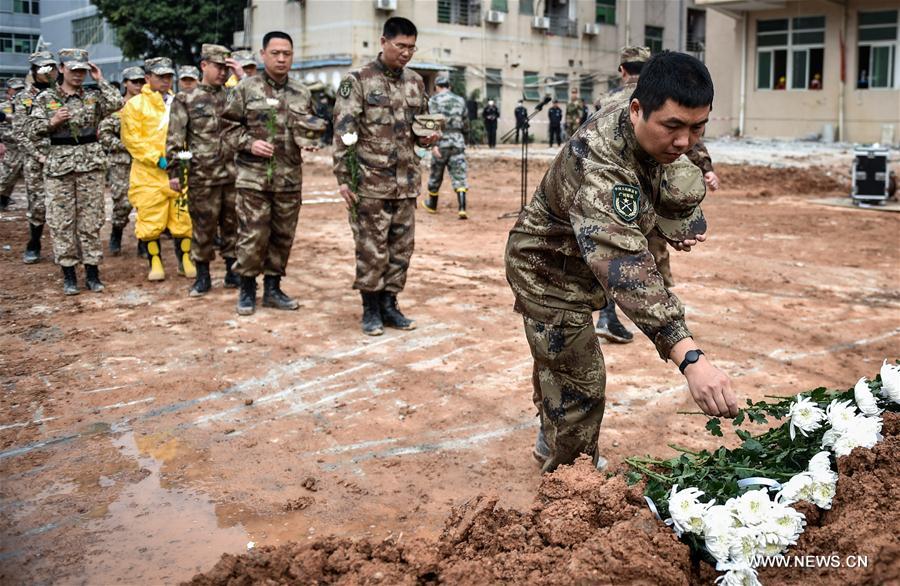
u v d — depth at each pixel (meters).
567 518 2.86
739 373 5.54
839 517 2.77
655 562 2.53
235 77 9.60
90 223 7.82
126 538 3.50
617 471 3.37
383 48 6.31
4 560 3.33
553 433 3.61
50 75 7.53
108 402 5.07
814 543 2.67
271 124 6.77
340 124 6.17
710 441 4.41
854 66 29.19
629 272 2.69
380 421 4.75
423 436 4.55
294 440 4.51
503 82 35.34
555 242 3.28
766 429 4.55
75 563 3.30
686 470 3.13
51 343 6.29
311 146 6.93
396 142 6.29
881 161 14.55
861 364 5.73
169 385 5.34
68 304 7.51
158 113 8.30
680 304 2.68
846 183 18.33
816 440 3.20
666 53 2.76
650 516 2.73
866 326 6.72
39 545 3.45
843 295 7.80
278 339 6.37
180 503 3.81
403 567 2.81
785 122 30.91
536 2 36.12
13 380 5.46
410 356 5.93
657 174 3.04
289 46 6.80
